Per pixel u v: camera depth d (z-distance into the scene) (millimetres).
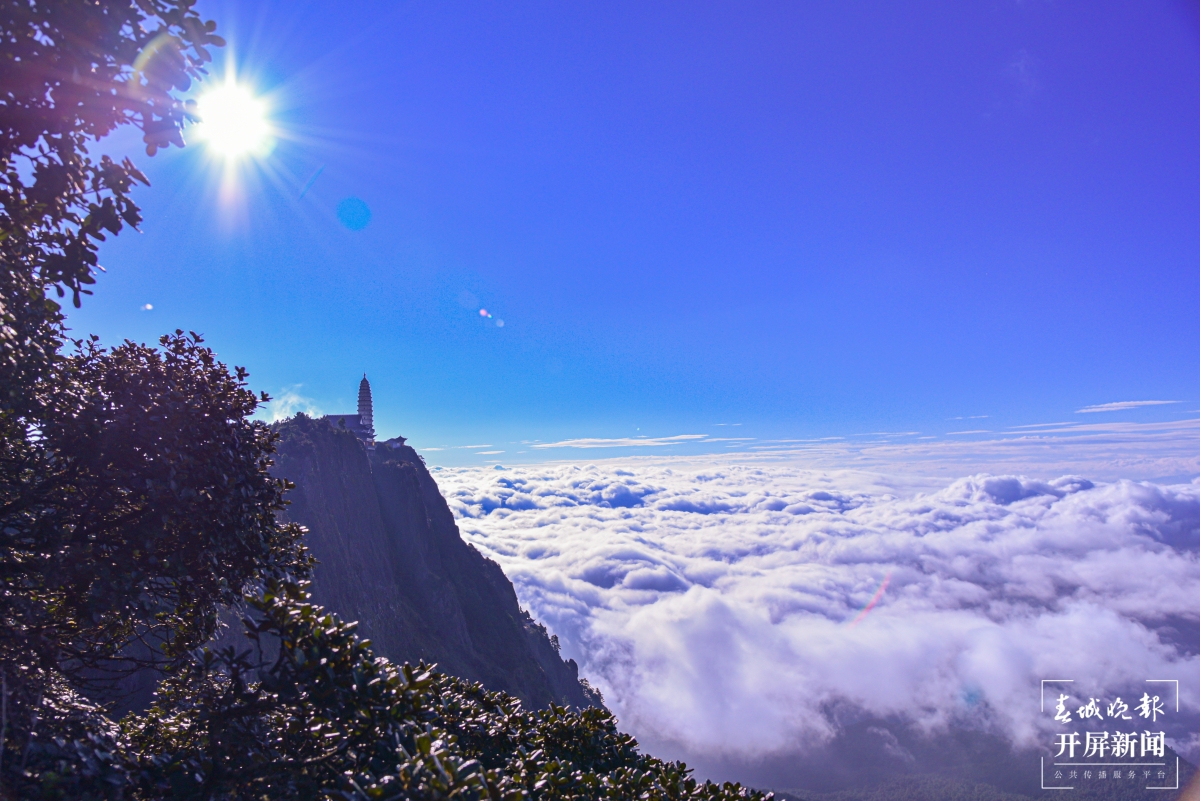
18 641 5035
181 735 5898
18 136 4594
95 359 6684
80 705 5363
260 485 6953
